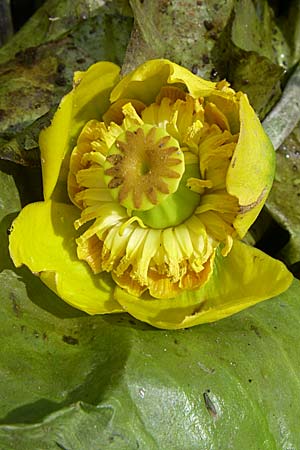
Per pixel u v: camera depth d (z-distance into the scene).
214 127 0.20
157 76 0.20
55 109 0.22
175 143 0.20
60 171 0.21
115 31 0.25
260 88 0.24
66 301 0.20
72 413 0.19
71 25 0.25
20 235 0.20
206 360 0.21
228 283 0.21
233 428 0.20
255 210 0.20
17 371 0.20
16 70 0.25
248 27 0.25
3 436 0.18
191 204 0.21
